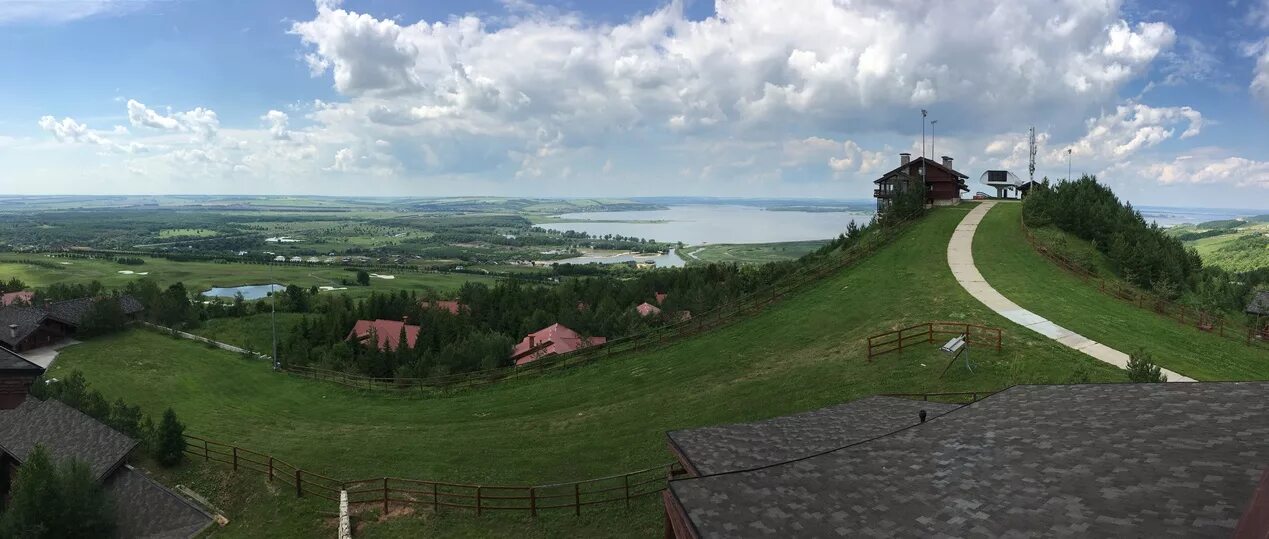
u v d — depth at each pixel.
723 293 71.12
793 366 35.28
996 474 12.05
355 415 42.72
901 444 14.31
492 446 32.47
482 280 189.62
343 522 24.75
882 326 38.16
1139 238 56.53
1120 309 38.38
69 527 26.00
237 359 63.66
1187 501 9.62
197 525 28.23
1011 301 39.84
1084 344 31.53
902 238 60.88
